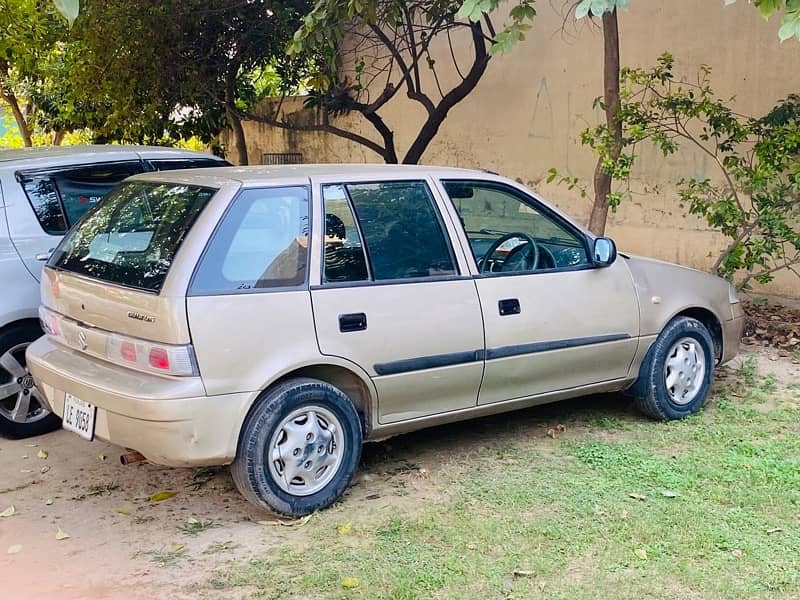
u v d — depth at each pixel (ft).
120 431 13.76
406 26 37.60
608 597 11.83
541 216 17.75
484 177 17.22
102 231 15.81
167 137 45.80
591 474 16.17
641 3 33.45
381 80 45.19
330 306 14.56
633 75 27.45
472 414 16.66
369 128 46.83
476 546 13.35
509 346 16.57
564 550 13.20
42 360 15.64
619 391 19.19
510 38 19.77
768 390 21.20
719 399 20.56
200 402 13.28
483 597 11.89
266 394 14.03
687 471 16.14
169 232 14.21
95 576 12.76
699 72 32.12
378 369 15.10
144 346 13.57
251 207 14.26
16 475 16.83
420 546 13.42
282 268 14.25
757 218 26.40
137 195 15.90
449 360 15.87
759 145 25.85
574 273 17.61
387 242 15.52
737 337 20.79
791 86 29.71
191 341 13.24
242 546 13.65
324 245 14.78
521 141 39.04
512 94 39.04
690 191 27.73
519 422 19.31
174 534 14.16
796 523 13.98
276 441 14.11
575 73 36.32
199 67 37.60
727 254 26.73
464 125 41.52
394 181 15.93
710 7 31.45
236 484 14.42
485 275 16.47
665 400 18.90
